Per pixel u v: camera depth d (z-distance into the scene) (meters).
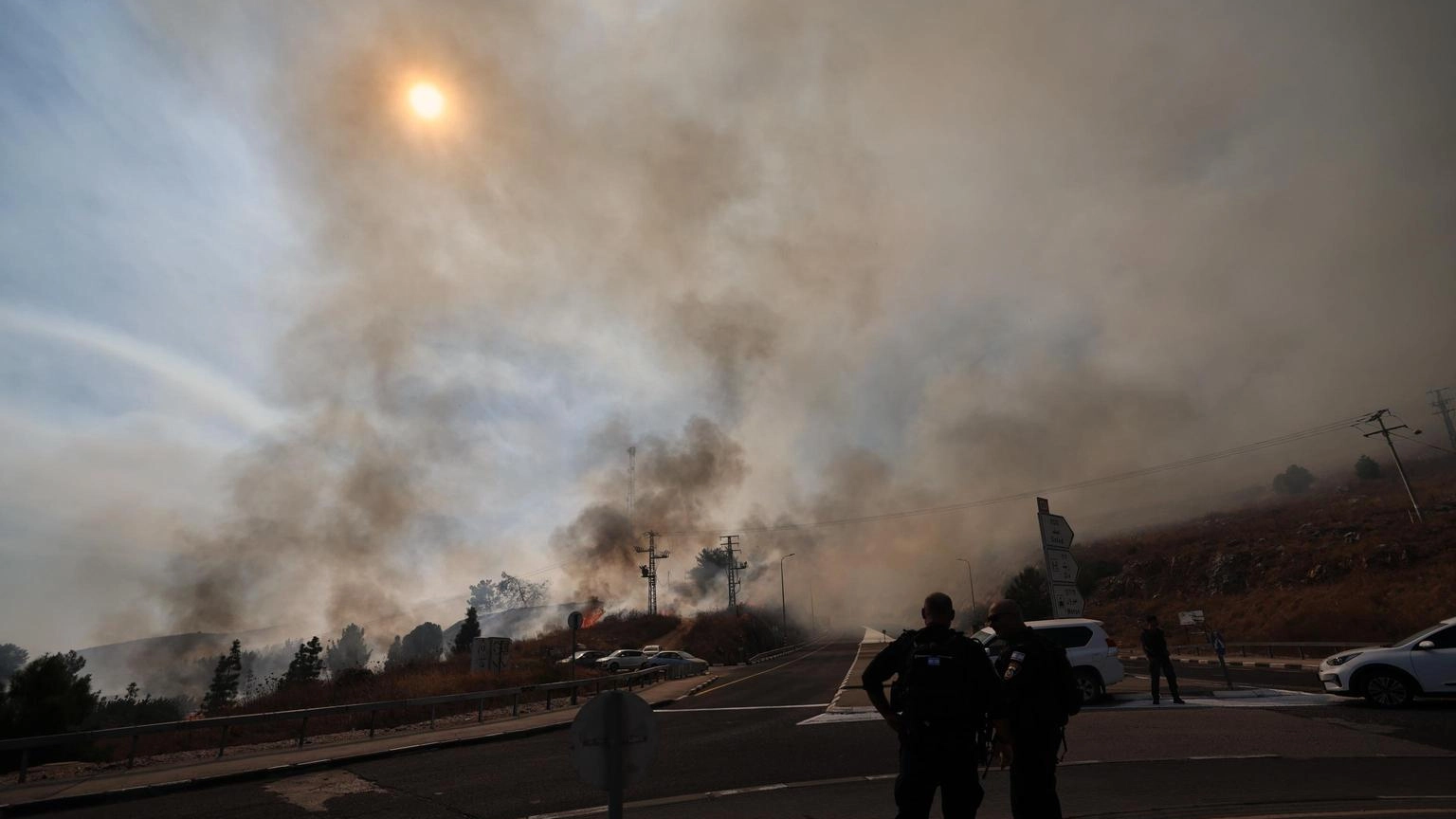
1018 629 5.31
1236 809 6.80
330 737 16.48
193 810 8.88
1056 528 18.38
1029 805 4.84
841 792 8.48
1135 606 61.78
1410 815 6.29
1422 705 12.82
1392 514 55.94
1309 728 11.21
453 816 8.08
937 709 4.17
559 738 14.92
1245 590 53.59
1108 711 13.96
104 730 11.85
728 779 9.48
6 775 11.98
